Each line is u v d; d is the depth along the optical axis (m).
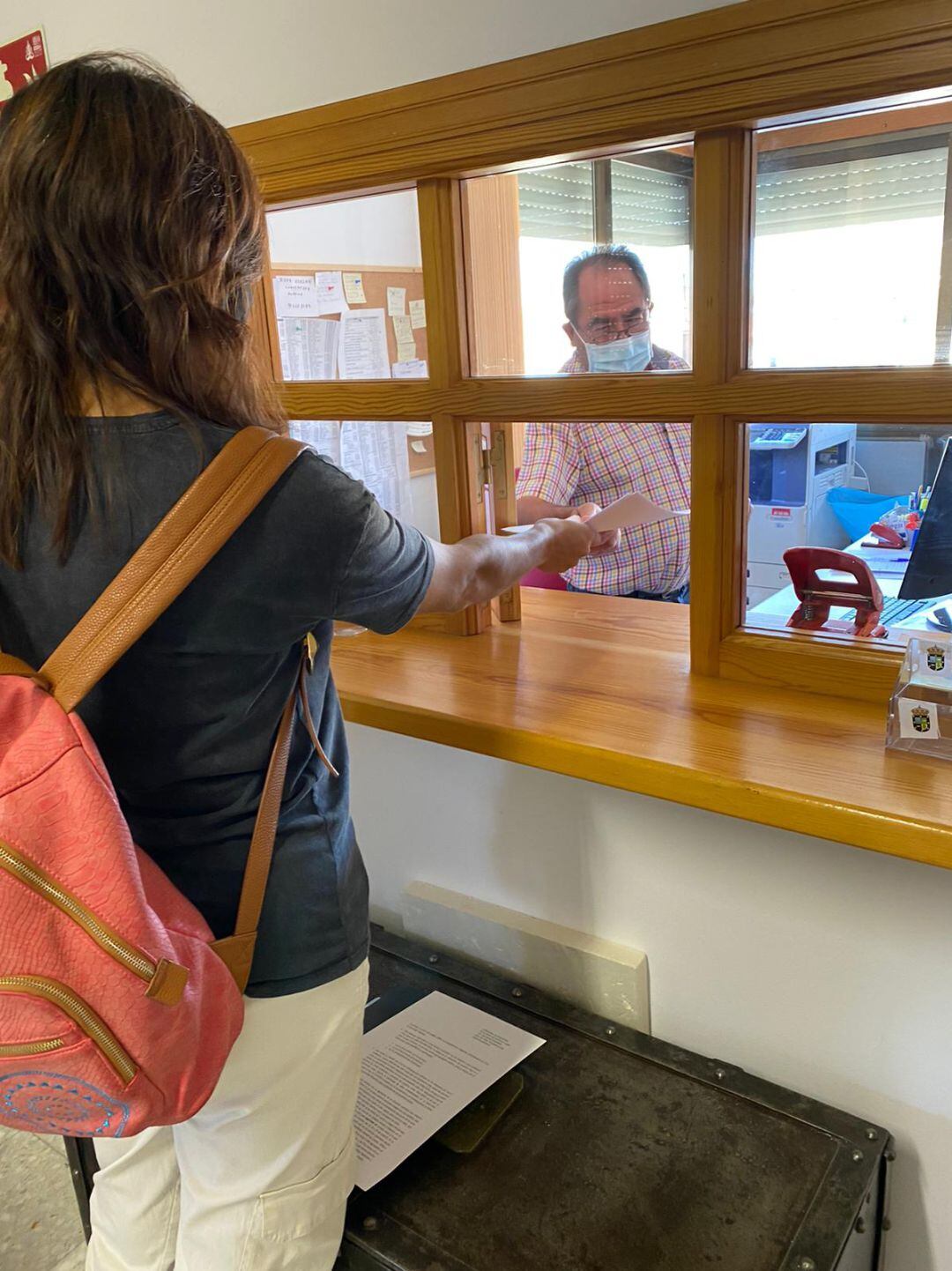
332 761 0.97
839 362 1.10
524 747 1.19
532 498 1.49
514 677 1.38
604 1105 1.24
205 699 0.82
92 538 0.76
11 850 0.71
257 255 0.85
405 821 1.58
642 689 1.30
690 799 1.07
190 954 0.81
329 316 1.50
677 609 1.63
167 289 0.74
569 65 1.13
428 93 1.24
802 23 0.98
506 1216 1.10
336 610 0.83
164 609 0.75
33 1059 0.72
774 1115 1.21
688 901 1.29
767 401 1.15
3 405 0.75
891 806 0.96
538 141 1.18
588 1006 1.42
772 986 1.25
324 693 0.97
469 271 1.35
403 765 1.54
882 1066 1.19
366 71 1.31
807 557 1.23
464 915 1.51
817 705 1.22
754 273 1.14
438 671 1.42
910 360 1.05
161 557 0.75
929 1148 1.19
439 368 1.40
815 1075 1.25
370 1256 1.08
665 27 1.06
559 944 1.41
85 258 0.72
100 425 0.75
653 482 1.46
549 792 1.38
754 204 1.12
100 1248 1.15
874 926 1.14
